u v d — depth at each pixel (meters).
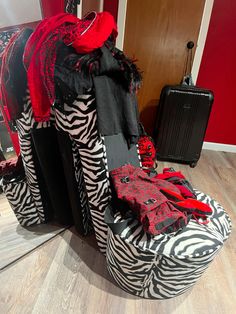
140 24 2.36
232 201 1.93
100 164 1.09
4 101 1.13
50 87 0.91
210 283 1.26
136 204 0.95
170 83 2.58
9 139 1.71
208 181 2.18
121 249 0.99
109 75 0.96
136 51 2.49
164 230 0.92
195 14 2.24
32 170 1.31
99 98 0.94
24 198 1.41
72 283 1.21
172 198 1.03
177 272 0.98
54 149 1.24
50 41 0.90
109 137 1.12
